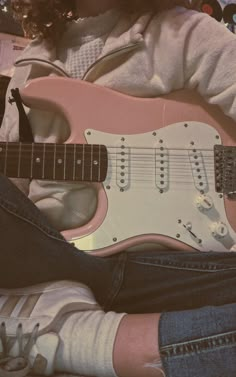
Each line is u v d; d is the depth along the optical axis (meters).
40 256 0.72
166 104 0.95
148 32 0.97
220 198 0.92
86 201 0.90
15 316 0.68
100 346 0.64
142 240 0.87
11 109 1.04
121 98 0.94
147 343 0.63
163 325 0.64
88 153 0.90
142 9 1.01
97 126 0.92
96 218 0.87
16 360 0.65
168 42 0.95
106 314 0.69
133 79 0.95
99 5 1.03
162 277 0.83
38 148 0.89
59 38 1.05
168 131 0.94
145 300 0.83
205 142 0.95
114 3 1.02
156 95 0.97
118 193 0.89
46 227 0.75
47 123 0.96
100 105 0.93
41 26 1.05
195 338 0.62
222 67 0.93
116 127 0.92
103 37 1.01
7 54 1.52
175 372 0.61
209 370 0.61
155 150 0.92
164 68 0.95
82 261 0.77
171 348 0.62
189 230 0.89
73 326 0.67
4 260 0.71
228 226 0.90
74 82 0.93
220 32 0.95
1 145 0.88
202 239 0.89
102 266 0.81
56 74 1.00
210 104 0.97
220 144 0.95
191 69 0.95
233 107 0.93
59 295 0.71
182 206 0.90
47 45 1.04
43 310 0.68
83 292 0.74
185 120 0.95
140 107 0.94
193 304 0.82
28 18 1.08
